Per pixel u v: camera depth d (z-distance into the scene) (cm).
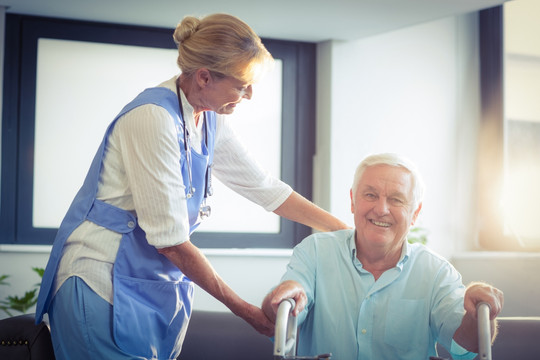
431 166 393
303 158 379
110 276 154
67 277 153
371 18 329
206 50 152
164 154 151
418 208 169
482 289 135
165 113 153
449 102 399
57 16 343
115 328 150
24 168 343
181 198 155
